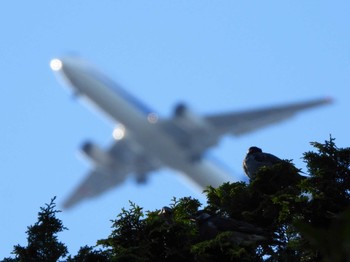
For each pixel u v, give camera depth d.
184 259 40.22
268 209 46.03
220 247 39.62
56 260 44.91
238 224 42.72
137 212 41.34
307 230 8.38
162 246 40.59
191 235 42.34
